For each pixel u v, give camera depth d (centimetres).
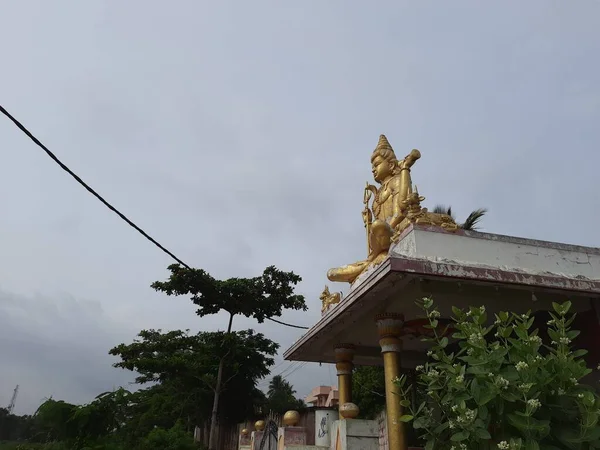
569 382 420
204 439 3181
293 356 1191
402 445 705
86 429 1009
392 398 741
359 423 666
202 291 2512
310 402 3431
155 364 2605
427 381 496
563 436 402
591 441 395
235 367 2678
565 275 723
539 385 414
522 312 794
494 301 750
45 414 1003
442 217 730
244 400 3038
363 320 907
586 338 764
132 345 2759
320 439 773
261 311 2622
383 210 968
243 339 2781
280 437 922
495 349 442
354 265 909
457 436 410
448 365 468
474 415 407
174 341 2725
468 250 698
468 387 450
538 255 732
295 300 2631
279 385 5500
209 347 2616
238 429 2888
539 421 392
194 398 3191
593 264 757
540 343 440
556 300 764
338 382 1042
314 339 1032
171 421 3459
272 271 2634
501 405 417
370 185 1056
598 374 736
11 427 1928
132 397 1098
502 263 702
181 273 2412
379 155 1011
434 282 678
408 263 618
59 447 988
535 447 378
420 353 1128
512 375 422
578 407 418
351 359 1048
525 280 663
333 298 995
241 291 2552
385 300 750
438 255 678
